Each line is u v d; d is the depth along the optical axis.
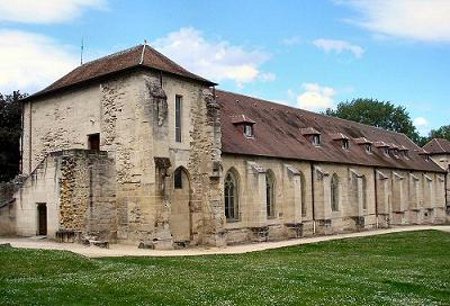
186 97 31.69
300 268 20.48
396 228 52.66
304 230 41.31
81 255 20.91
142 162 28.58
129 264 19.94
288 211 39.28
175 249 28.64
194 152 31.95
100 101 30.88
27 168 35.25
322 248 31.41
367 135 60.34
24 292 13.89
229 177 34.94
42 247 25.28
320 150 45.69
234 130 37.84
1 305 12.37
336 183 46.72
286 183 39.47
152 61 30.22
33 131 35.12
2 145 45.09
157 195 28.16
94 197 28.52
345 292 14.97
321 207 43.12
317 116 55.69
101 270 18.14
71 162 28.00
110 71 30.00
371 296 14.59
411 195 59.84
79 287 14.75
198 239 31.72
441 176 68.44
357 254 28.12
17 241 28.58
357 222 47.88
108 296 13.84
